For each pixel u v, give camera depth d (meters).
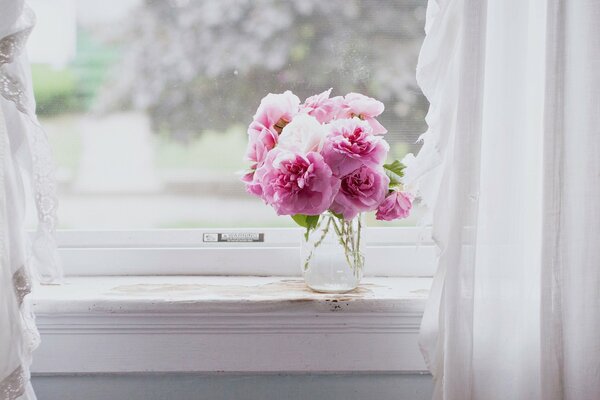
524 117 1.50
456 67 1.49
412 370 1.62
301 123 1.50
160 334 1.60
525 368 1.52
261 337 1.60
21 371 1.46
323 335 1.61
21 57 1.47
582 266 1.48
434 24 1.49
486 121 1.51
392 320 1.60
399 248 1.78
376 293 1.64
